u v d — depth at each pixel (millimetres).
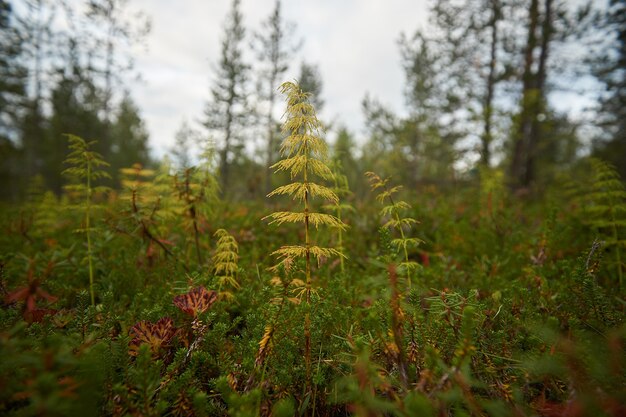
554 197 6379
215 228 4344
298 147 1678
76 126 21938
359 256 3943
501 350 1610
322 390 1563
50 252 3229
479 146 10180
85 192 2717
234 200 10062
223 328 1678
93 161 2648
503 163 14008
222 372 1546
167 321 1832
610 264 2707
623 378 1168
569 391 1211
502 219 4727
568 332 1568
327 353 1745
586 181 4613
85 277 2887
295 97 1618
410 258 3947
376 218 4945
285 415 1139
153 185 3521
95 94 21234
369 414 1171
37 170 23797
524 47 12141
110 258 3197
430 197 8164
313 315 1805
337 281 2258
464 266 3432
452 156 11820
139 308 2211
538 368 1298
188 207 3135
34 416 1004
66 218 5258
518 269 3090
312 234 4262
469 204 6676
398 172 14766
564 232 3367
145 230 2883
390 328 1452
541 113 10375
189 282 2250
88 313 1694
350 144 15156
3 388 1021
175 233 4137
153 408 1250
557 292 2279
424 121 16125
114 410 1224
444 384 1197
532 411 1252
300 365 1620
